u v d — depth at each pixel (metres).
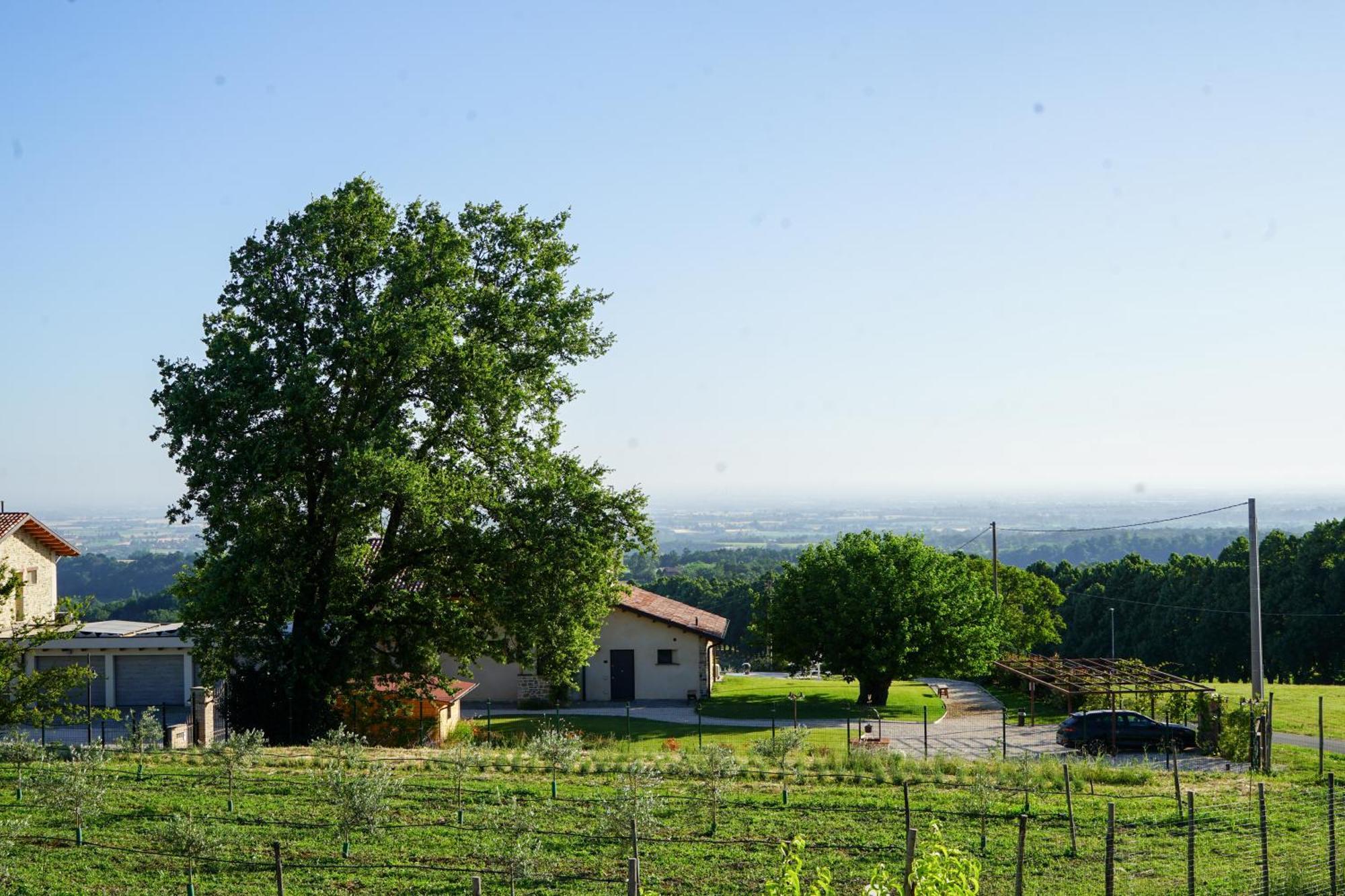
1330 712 45.56
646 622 52.59
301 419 31.72
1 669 26.72
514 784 25.77
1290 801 25.38
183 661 47.91
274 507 32.72
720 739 40.00
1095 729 36.97
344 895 17.16
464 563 34.41
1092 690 39.91
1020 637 76.31
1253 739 31.92
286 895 17.05
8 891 16.55
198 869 18.17
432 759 29.16
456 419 34.09
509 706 50.53
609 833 20.75
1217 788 27.47
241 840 19.81
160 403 32.06
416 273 32.56
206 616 32.91
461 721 40.38
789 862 13.32
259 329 32.75
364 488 30.28
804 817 22.97
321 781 23.88
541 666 42.50
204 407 31.58
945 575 52.50
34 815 21.06
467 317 35.06
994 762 30.00
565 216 36.22
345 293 33.53
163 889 16.97
